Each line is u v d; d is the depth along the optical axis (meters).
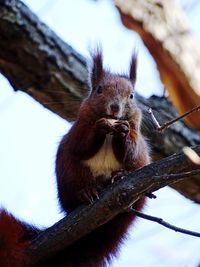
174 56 6.79
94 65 11.89
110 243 11.17
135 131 10.89
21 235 10.26
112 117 10.94
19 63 12.35
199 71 6.86
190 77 6.86
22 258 9.74
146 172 9.04
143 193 9.09
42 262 9.80
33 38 12.22
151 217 8.70
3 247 9.80
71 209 10.95
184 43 6.80
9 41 12.11
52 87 12.63
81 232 9.47
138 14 6.70
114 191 9.19
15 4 11.96
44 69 12.45
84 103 11.27
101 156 10.77
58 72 12.54
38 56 12.33
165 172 8.96
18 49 12.22
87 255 10.96
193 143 12.97
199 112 7.20
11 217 10.38
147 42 6.78
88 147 10.61
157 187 9.02
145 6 6.71
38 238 9.77
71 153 10.73
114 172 10.65
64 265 10.57
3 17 11.89
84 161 10.73
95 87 11.48
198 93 6.93
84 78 12.70
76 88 12.70
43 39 12.34
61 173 10.85
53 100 12.80
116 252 11.24
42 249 9.69
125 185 9.11
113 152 10.66
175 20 6.77
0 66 12.49
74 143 10.68
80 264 10.88
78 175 10.73
